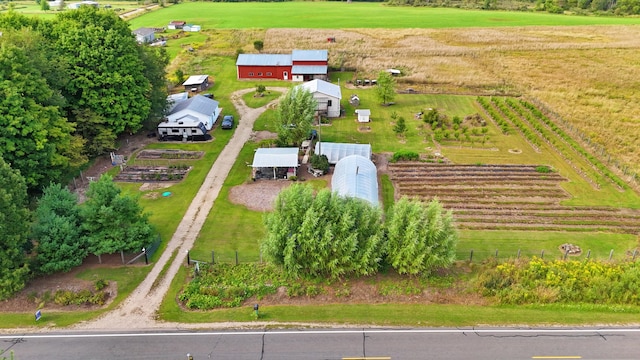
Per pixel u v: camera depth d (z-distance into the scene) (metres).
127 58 60.66
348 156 53.94
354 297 35.31
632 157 60.22
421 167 57.62
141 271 38.22
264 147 62.91
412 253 35.44
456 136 65.44
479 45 115.12
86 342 30.52
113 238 37.47
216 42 115.75
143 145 63.88
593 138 65.31
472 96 84.12
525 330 32.00
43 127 47.06
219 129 69.38
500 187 53.16
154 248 41.34
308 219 34.88
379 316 33.31
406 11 169.00
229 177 55.25
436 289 36.16
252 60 92.75
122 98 59.00
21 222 34.91
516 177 55.19
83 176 54.81
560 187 53.22
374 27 134.62
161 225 45.31
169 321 32.66
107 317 32.94
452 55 107.62
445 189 52.56
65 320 32.56
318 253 35.72
